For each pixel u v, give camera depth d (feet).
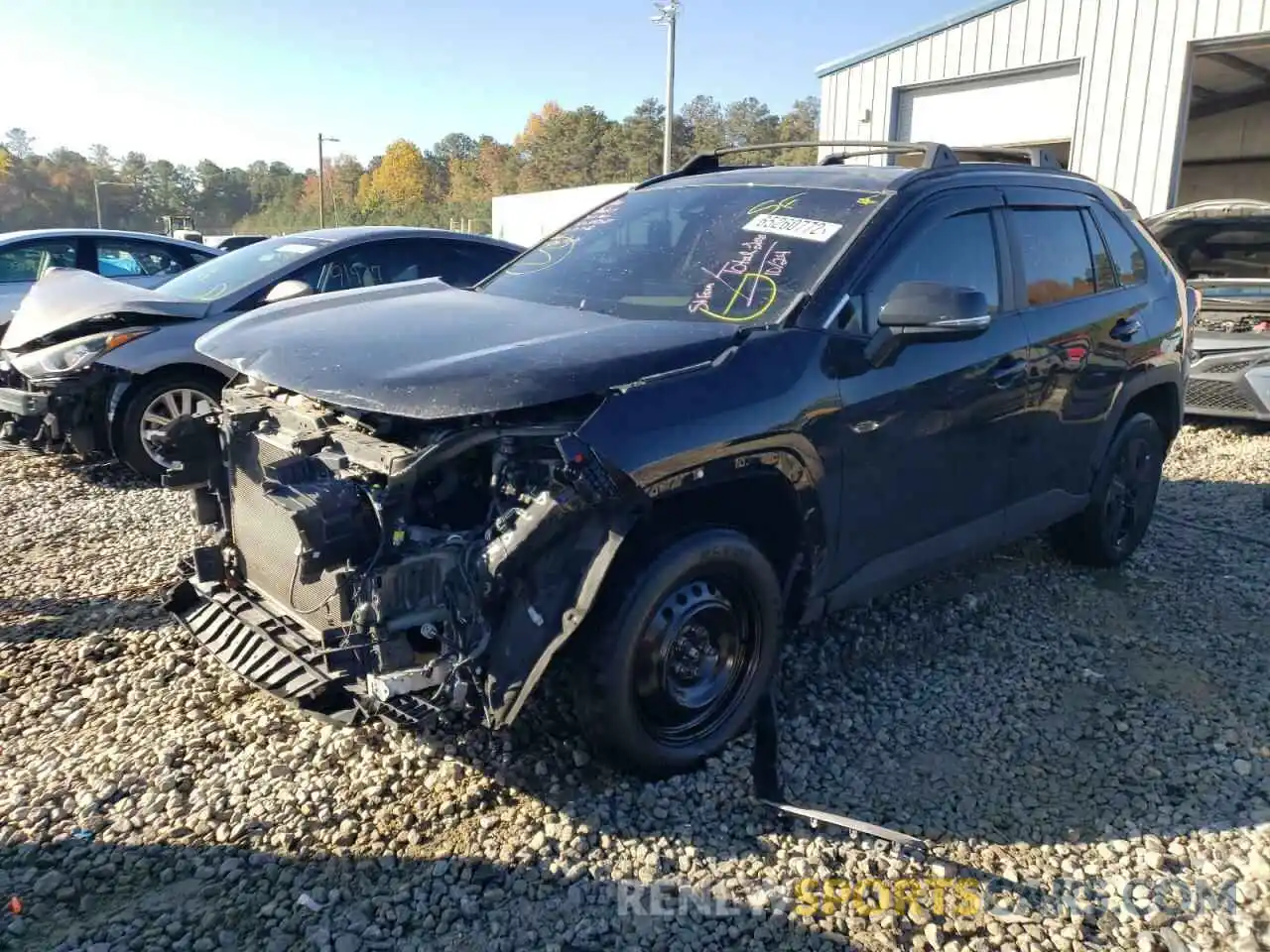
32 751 10.96
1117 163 48.03
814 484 10.86
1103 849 9.70
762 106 296.10
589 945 8.32
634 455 9.16
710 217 13.29
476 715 9.39
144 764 10.69
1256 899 8.97
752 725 11.40
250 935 8.34
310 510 9.10
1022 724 12.01
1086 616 15.17
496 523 9.18
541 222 116.88
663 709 10.29
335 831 9.64
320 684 9.56
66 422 21.12
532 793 10.24
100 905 8.68
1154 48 46.09
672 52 93.15
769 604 10.93
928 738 11.66
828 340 11.04
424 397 9.18
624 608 9.59
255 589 11.50
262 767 10.65
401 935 8.39
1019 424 13.62
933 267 12.52
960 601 15.46
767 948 8.34
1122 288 16.01
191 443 12.17
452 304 12.39
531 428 9.29
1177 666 13.56
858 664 13.37
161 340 21.11
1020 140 53.01
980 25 52.90
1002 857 9.58
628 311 12.01
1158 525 19.72
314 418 10.59
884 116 58.54
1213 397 28.09
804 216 12.54
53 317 21.65
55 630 13.97
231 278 23.70
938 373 12.12
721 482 9.93
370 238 25.00
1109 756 11.36
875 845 9.65
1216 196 85.97
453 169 344.49
